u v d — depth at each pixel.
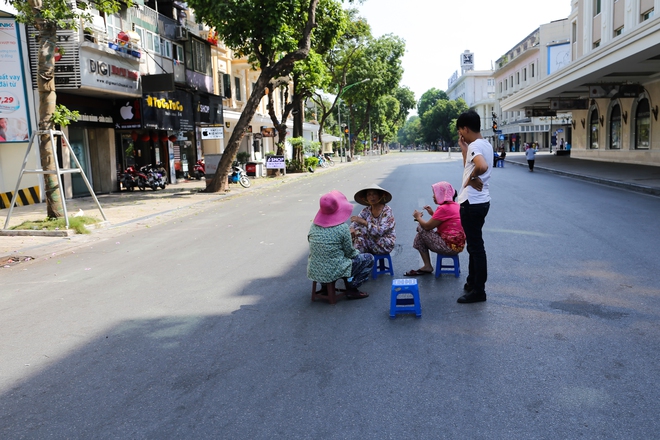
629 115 29.91
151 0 23.98
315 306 5.59
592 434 3.00
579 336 4.43
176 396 3.68
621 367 3.83
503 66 70.38
